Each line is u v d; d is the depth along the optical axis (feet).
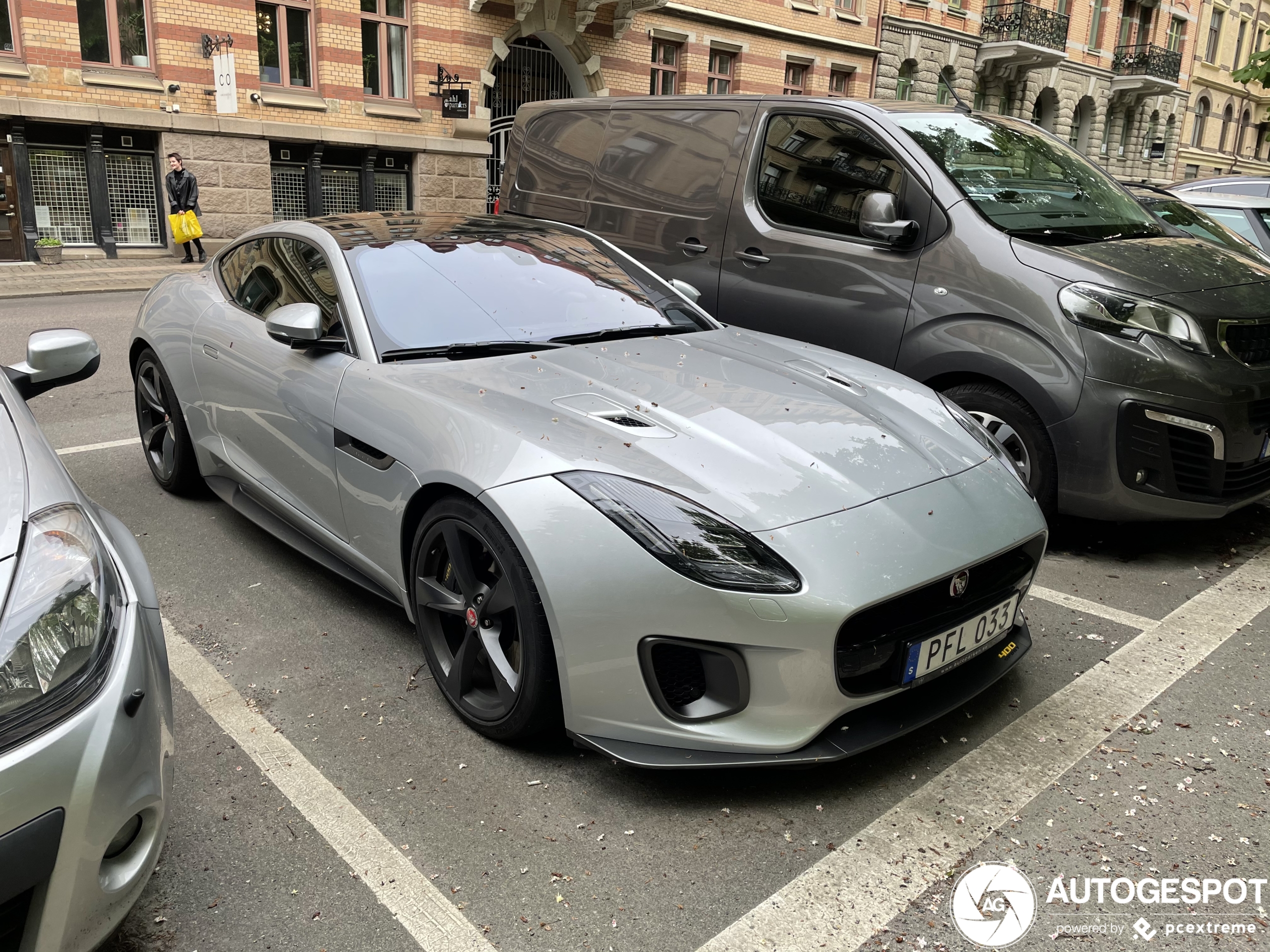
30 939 5.00
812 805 7.92
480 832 7.51
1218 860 7.36
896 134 15.08
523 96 70.28
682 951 6.38
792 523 7.75
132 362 15.39
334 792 7.98
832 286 15.33
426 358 10.30
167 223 54.19
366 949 6.35
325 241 11.69
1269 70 36.63
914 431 9.54
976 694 8.64
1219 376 12.54
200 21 52.49
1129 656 10.67
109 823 5.24
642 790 8.07
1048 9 103.04
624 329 11.68
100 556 6.00
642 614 7.43
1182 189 29.17
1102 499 12.96
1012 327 13.33
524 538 7.73
